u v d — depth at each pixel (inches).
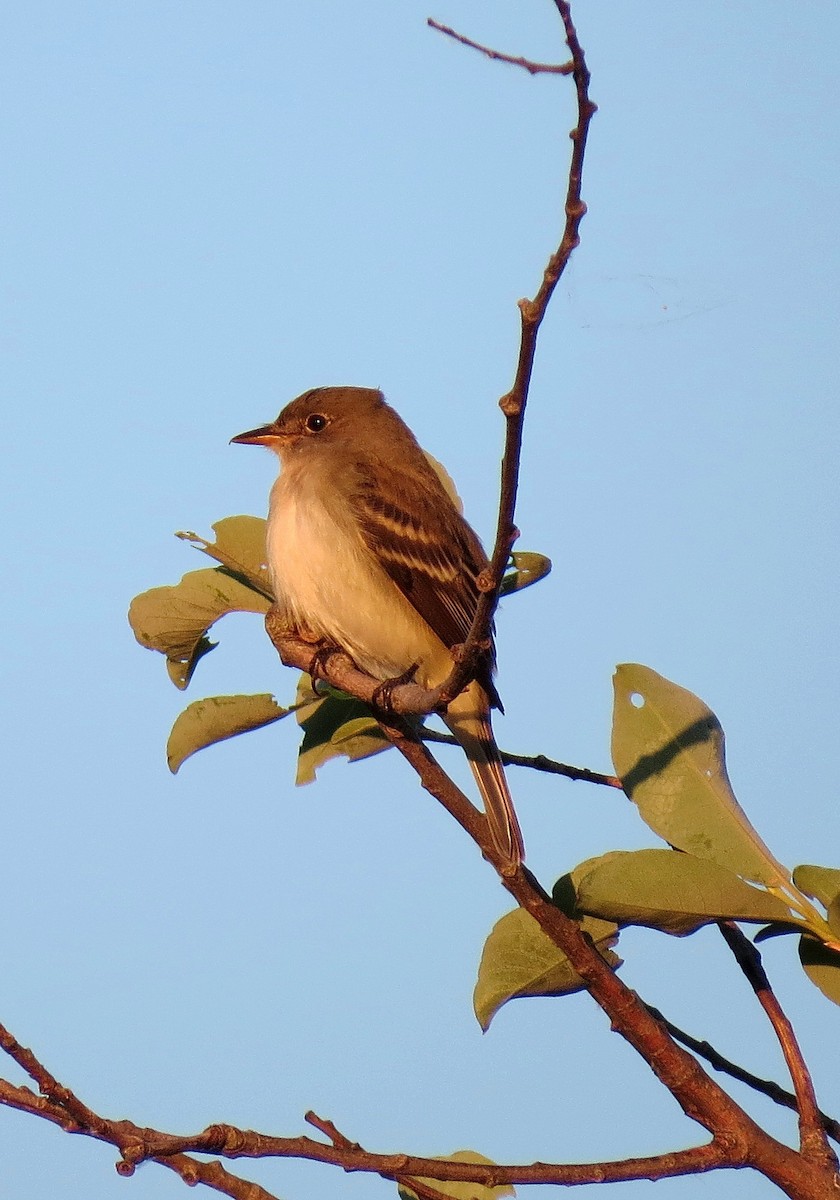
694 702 341.7
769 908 305.9
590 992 291.3
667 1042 286.8
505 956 330.0
